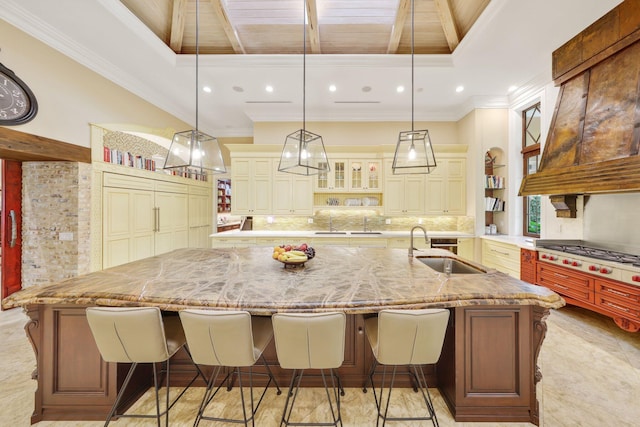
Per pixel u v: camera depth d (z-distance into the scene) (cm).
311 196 505
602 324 293
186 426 162
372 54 356
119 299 152
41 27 278
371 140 530
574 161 272
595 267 257
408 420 162
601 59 256
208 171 292
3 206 322
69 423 164
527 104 423
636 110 223
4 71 253
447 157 495
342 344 139
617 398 182
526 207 446
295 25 333
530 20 273
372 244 478
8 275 325
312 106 495
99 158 356
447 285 170
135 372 184
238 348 137
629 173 215
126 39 306
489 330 164
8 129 257
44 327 167
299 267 219
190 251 297
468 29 319
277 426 162
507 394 164
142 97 421
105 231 369
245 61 357
